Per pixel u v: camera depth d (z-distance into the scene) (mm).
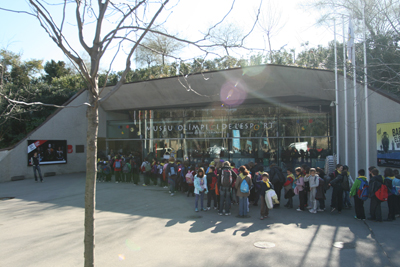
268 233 6816
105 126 21688
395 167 10180
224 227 7395
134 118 20891
